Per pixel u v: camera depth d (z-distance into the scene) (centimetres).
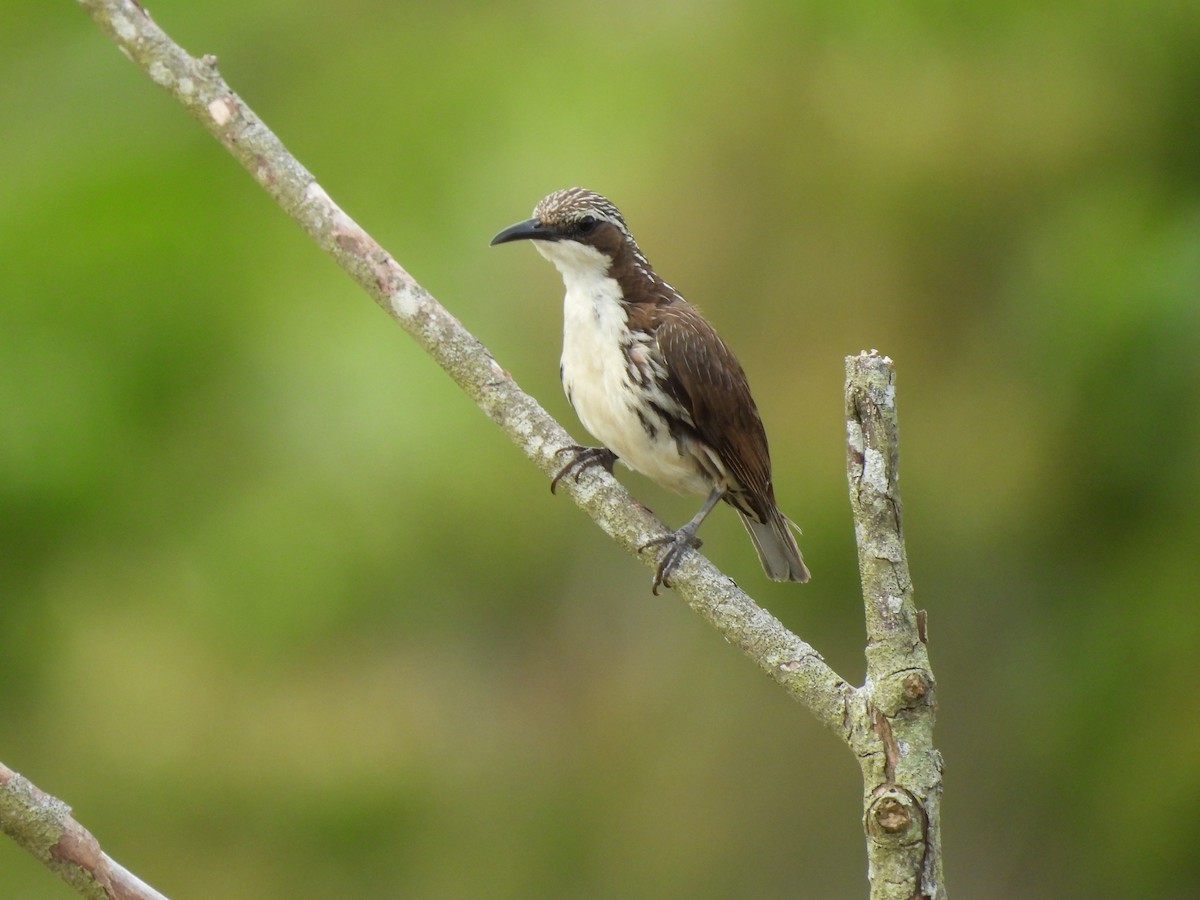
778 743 1430
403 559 1407
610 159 1452
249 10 1595
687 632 1441
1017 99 1441
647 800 1420
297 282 1446
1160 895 1380
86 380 1412
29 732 1389
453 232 1459
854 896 1409
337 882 1382
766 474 899
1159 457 1375
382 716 1391
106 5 725
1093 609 1409
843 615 1385
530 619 1443
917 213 1420
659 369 858
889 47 1452
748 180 1430
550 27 1576
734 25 1491
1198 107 1460
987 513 1401
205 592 1398
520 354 1384
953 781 1465
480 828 1397
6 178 1502
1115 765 1367
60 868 573
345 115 1544
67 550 1412
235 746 1376
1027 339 1406
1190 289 1364
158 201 1468
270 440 1414
